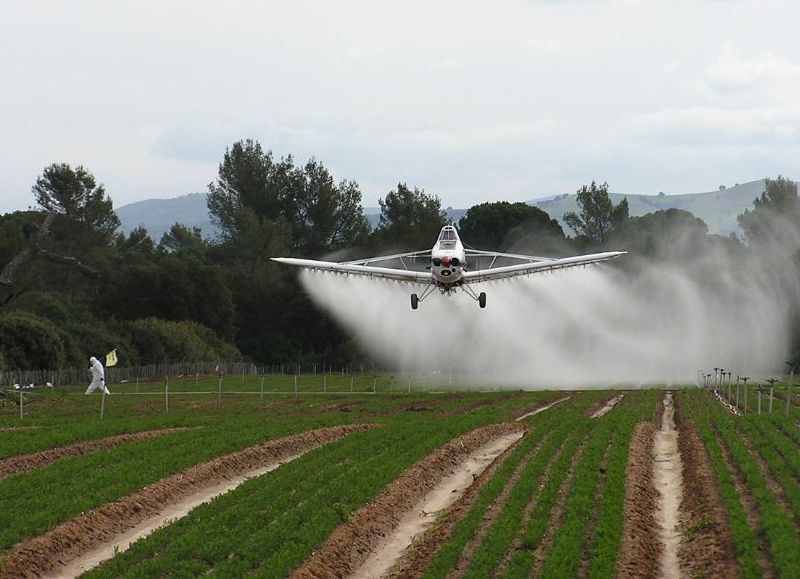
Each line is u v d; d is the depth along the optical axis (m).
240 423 51.12
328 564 26.06
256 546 26.11
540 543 26.98
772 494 31.48
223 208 180.12
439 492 36.59
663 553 27.81
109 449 43.34
